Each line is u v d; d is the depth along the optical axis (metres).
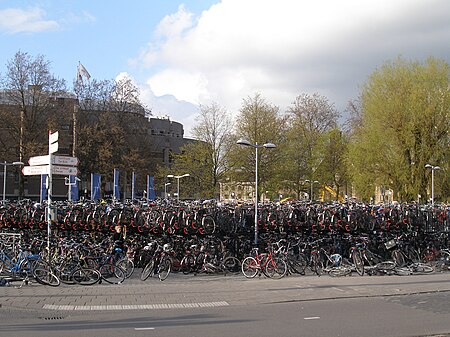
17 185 58.00
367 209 18.70
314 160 48.31
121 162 45.22
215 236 16.81
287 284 12.82
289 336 7.08
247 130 43.12
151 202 20.92
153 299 10.55
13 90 42.62
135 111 48.03
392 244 16.55
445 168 32.31
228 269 15.59
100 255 13.58
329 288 12.03
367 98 35.03
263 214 18.28
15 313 8.99
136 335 7.18
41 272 12.32
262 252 15.61
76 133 43.78
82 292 11.40
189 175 45.03
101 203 20.03
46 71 43.75
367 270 15.21
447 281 13.56
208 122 45.25
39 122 43.59
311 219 18.11
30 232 19.12
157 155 56.47
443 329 7.54
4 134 43.19
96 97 47.00
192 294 11.23
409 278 14.31
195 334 7.23
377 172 33.91
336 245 16.58
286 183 45.00
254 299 10.56
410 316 8.64
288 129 46.59
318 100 51.09
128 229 17.61
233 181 43.94
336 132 49.12
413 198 32.62
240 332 7.36
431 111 32.03
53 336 7.10
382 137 33.28
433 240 18.77
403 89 33.53
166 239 16.59
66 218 18.67
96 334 7.25
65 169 13.52
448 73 33.19
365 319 8.38
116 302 10.16
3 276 12.27
